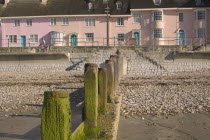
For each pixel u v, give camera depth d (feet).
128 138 25.91
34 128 27.30
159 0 165.07
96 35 165.78
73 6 170.81
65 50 136.46
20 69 123.75
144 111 36.55
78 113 29.68
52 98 11.69
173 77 85.30
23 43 172.04
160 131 28.25
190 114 35.24
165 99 45.11
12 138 23.47
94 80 19.42
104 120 25.20
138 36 164.55
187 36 162.81
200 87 59.52
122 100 43.52
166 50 130.21
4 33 172.45
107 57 113.60
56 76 91.25
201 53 113.70
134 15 164.76
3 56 124.57
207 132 28.07
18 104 43.47
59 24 168.14
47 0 178.50
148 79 78.89
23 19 171.12
